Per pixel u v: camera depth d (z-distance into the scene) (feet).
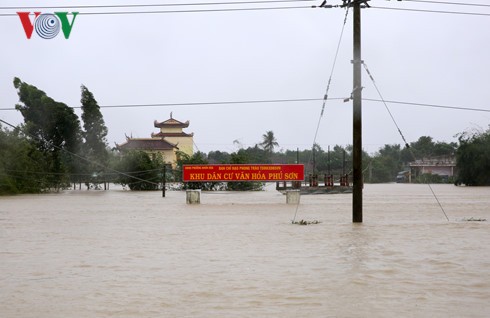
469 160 263.08
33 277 38.83
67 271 41.04
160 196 172.76
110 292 34.12
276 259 45.75
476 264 42.50
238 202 135.44
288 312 29.19
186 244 55.72
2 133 195.52
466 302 30.99
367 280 36.83
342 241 57.00
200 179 159.53
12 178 189.06
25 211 105.09
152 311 29.73
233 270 40.93
